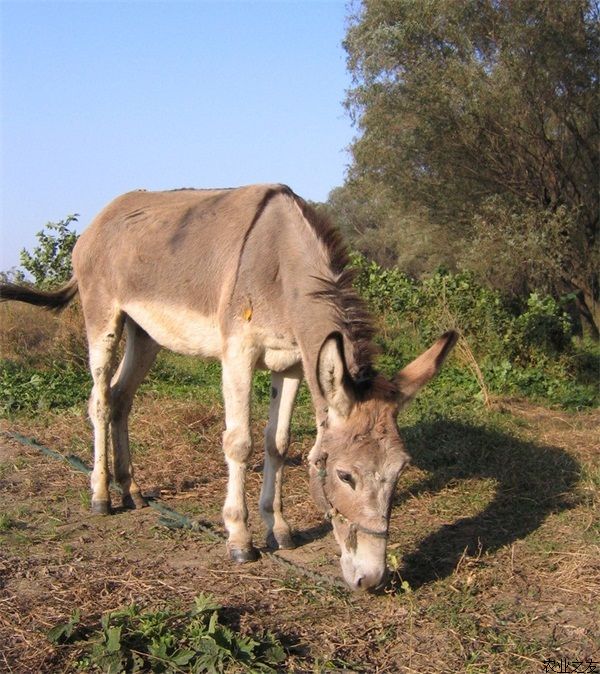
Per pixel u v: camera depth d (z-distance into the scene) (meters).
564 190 17.44
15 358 10.48
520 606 3.98
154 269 5.18
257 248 4.59
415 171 17.80
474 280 14.42
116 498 5.80
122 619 3.57
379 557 3.66
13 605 3.87
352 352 4.05
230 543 4.55
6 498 5.69
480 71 16.23
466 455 6.60
